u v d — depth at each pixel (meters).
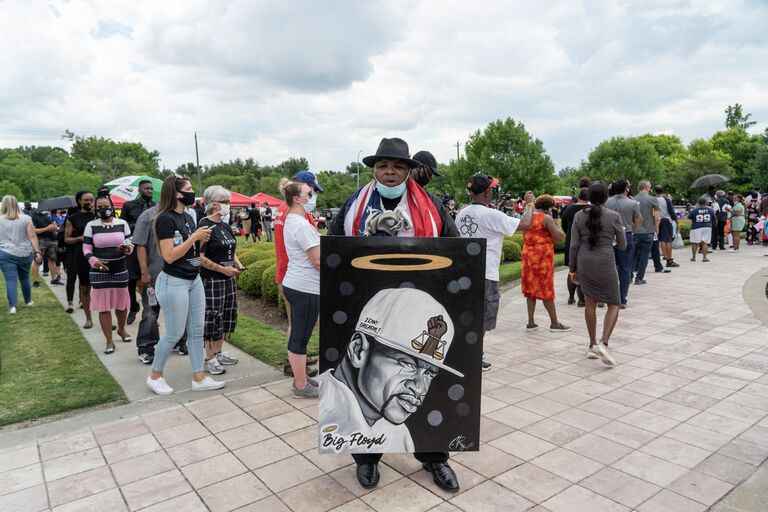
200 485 2.83
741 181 56.47
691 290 8.22
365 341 2.54
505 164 47.16
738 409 3.72
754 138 59.59
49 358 5.23
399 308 2.53
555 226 5.74
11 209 7.40
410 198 2.79
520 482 2.80
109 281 5.36
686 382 4.27
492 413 3.72
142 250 5.00
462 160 50.31
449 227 2.88
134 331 6.41
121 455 3.19
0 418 3.71
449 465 2.95
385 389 2.57
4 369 4.87
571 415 3.66
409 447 2.60
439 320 2.54
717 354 5.00
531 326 6.10
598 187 4.70
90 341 5.98
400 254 2.50
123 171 82.62
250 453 3.19
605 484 2.77
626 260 6.95
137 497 2.72
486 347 5.41
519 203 16.08
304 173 4.18
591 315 4.89
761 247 14.42
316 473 2.94
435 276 2.52
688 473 2.87
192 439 3.39
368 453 2.60
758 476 2.82
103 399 4.08
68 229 7.13
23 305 8.12
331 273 2.50
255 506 2.62
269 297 7.51
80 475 2.96
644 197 8.64
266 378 4.57
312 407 3.90
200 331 4.24
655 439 3.28
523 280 6.05
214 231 4.67
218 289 4.66
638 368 4.64
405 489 2.75
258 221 21.38
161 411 3.85
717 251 13.72
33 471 3.01
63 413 3.89
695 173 52.31
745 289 8.16
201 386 4.27
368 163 2.80
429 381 2.57
